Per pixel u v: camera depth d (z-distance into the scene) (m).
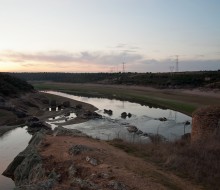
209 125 24.11
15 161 22.17
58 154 18.78
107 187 12.93
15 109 59.31
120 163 16.42
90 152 17.88
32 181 16.12
